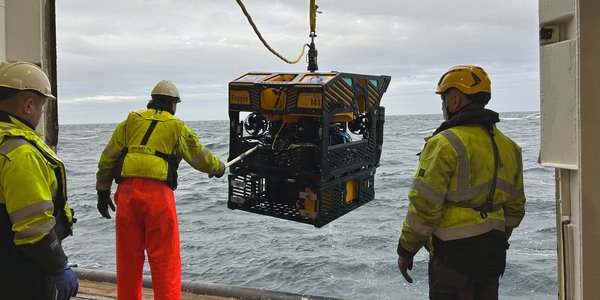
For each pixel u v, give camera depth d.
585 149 1.73
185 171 27.84
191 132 3.50
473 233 2.38
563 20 1.87
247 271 9.76
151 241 3.34
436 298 2.49
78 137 86.44
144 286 4.25
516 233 11.66
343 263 9.97
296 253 10.83
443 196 2.36
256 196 3.15
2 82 2.17
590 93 1.71
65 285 2.35
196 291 4.09
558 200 1.91
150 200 3.30
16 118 2.18
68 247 11.48
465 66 2.55
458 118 2.45
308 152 2.89
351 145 3.09
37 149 2.16
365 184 3.34
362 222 13.72
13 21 3.09
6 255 2.10
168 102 3.54
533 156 29.14
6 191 2.04
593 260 1.75
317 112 2.77
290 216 2.99
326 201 2.97
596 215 1.73
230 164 2.97
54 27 3.28
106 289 4.07
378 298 8.09
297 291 8.64
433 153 2.40
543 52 1.92
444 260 2.43
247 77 3.24
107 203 3.65
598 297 1.75
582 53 1.72
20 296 2.12
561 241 1.90
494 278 2.49
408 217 2.42
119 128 3.48
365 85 3.21
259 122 3.29
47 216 2.08
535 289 8.20
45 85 2.27
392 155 32.12
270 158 3.07
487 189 2.40
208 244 11.86
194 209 16.52
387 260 10.09
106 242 11.95
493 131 2.51
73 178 25.98
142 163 3.31
